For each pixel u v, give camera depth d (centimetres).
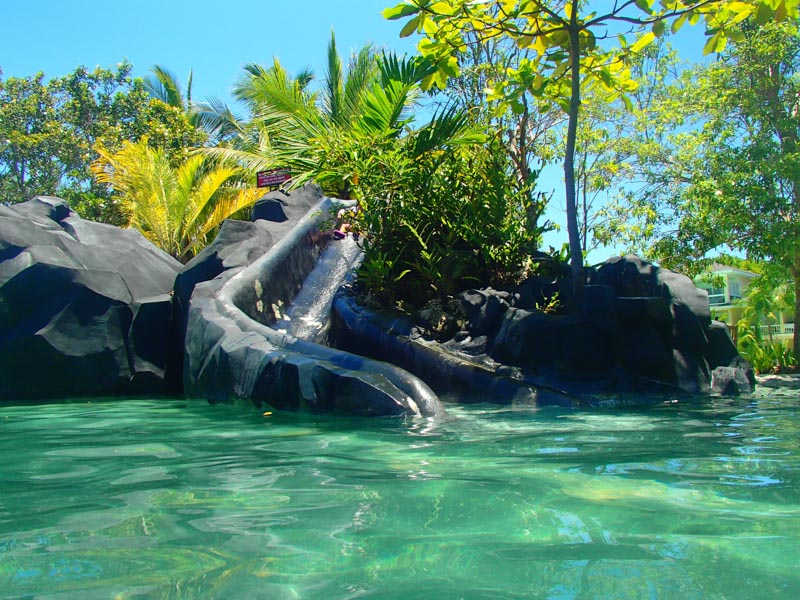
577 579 148
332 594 141
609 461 296
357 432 404
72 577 153
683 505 213
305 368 520
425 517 202
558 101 747
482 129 869
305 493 236
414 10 620
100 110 2969
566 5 735
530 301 723
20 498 233
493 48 1523
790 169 1523
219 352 620
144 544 177
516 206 825
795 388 744
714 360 698
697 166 1719
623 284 758
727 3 610
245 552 170
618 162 1884
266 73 2052
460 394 602
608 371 623
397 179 782
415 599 137
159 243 1867
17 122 2873
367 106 1019
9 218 855
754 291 1984
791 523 191
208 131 2969
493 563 159
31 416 540
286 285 908
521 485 245
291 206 1136
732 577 148
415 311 734
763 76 1623
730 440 361
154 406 619
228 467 291
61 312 787
